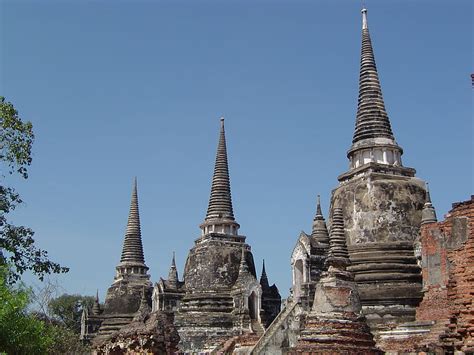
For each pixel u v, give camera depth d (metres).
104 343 36.69
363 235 41.31
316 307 28.84
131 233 73.69
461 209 26.03
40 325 21.33
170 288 63.50
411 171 44.41
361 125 46.69
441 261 30.52
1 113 29.67
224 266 58.25
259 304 55.53
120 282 69.94
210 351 53.59
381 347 32.50
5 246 29.55
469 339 24.23
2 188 30.06
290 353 28.14
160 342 31.52
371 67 48.25
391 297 38.03
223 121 65.88
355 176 44.56
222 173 63.66
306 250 46.53
